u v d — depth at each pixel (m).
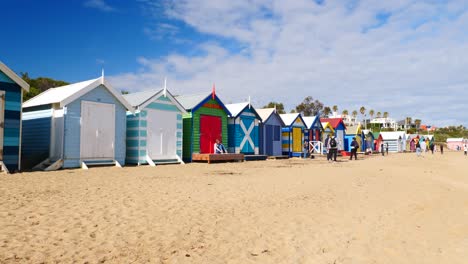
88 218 6.24
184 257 4.68
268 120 28.34
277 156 28.28
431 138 76.50
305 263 4.73
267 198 8.91
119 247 4.89
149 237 5.38
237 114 24.23
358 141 47.28
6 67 13.27
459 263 5.07
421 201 9.59
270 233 5.93
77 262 4.29
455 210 8.62
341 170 17.30
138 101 18.72
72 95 15.30
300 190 10.37
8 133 13.38
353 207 8.31
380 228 6.62
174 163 19.78
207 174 13.97
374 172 16.84
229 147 24.39
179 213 6.91
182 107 20.38
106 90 16.83
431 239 6.15
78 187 9.52
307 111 87.12
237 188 10.34
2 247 4.63
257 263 4.62
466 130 162.62
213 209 7.40
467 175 18.67
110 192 8.87
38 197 7.92
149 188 9.77
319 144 34.12
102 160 16.61
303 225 6.51
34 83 49.56
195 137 21.41
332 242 5.64
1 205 6.96
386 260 5.03
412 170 19.25
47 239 5.05
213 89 22.39
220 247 5.14
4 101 13.27
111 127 16.98
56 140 15.49
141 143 18.39
